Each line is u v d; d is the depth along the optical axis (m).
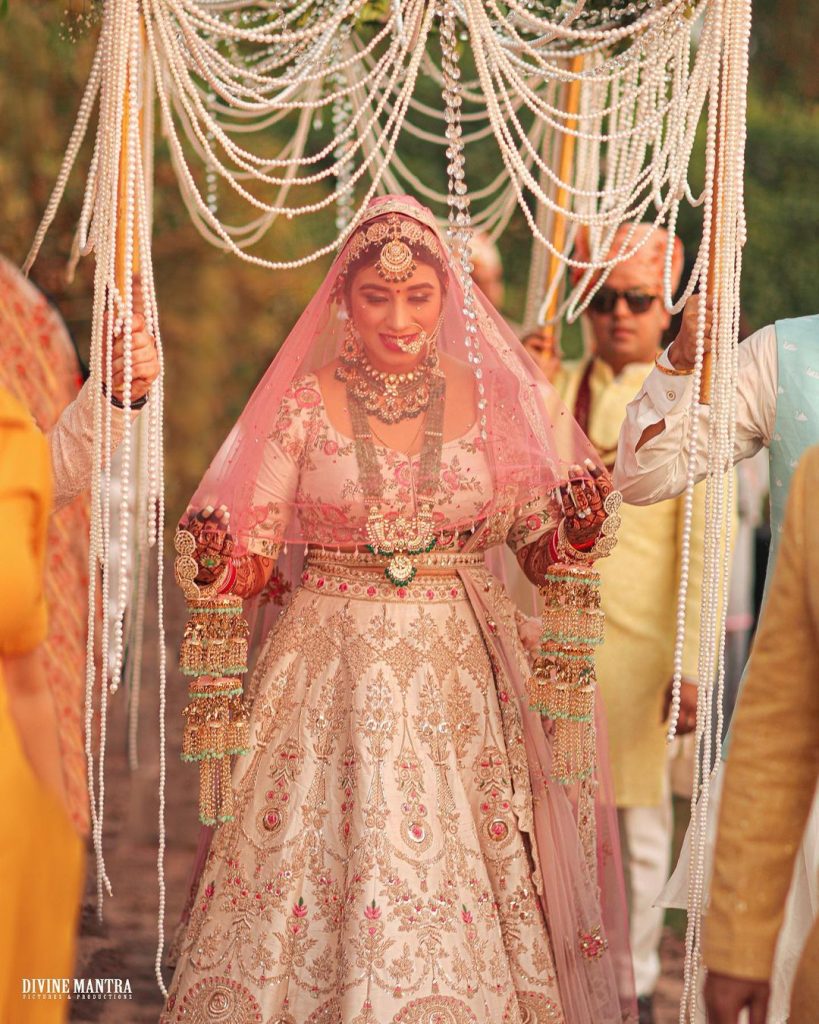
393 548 4.36
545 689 4.42
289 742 4.34
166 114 4.20
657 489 4.69
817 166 15.20
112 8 3.84
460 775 4.36
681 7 4.26
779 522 4.48
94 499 3.89
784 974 4.20
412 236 4.37
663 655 5.86
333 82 5.59
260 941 4.15
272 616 4.80
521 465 4.46
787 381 4.47
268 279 13.38
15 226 7.58
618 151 5.00
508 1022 4.17
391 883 4.09
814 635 2.92
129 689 6.35
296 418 4.44
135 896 6.86
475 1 4.13
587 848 4.59
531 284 6.49
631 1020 4.70
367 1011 3.97
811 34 14.80
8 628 2.93
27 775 2.89
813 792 2.98
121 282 3.92
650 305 6.09
